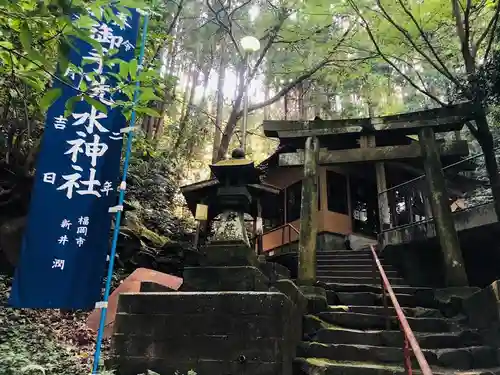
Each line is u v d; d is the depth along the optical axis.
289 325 5.00
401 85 17.80
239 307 4.68
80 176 4.70
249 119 22.77
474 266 10.45
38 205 4.52
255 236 10.10
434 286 10.05
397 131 8.71
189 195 6.59
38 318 6.32
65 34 2.70
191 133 17.45
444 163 10.59
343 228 14.73
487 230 9.49
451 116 8.31
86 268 4.39
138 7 2.77
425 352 5.28
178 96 19.50
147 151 10.36
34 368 4.12
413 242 10.48
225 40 16.42
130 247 8.98
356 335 5.86
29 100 6.68
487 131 7.51
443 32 10.65
